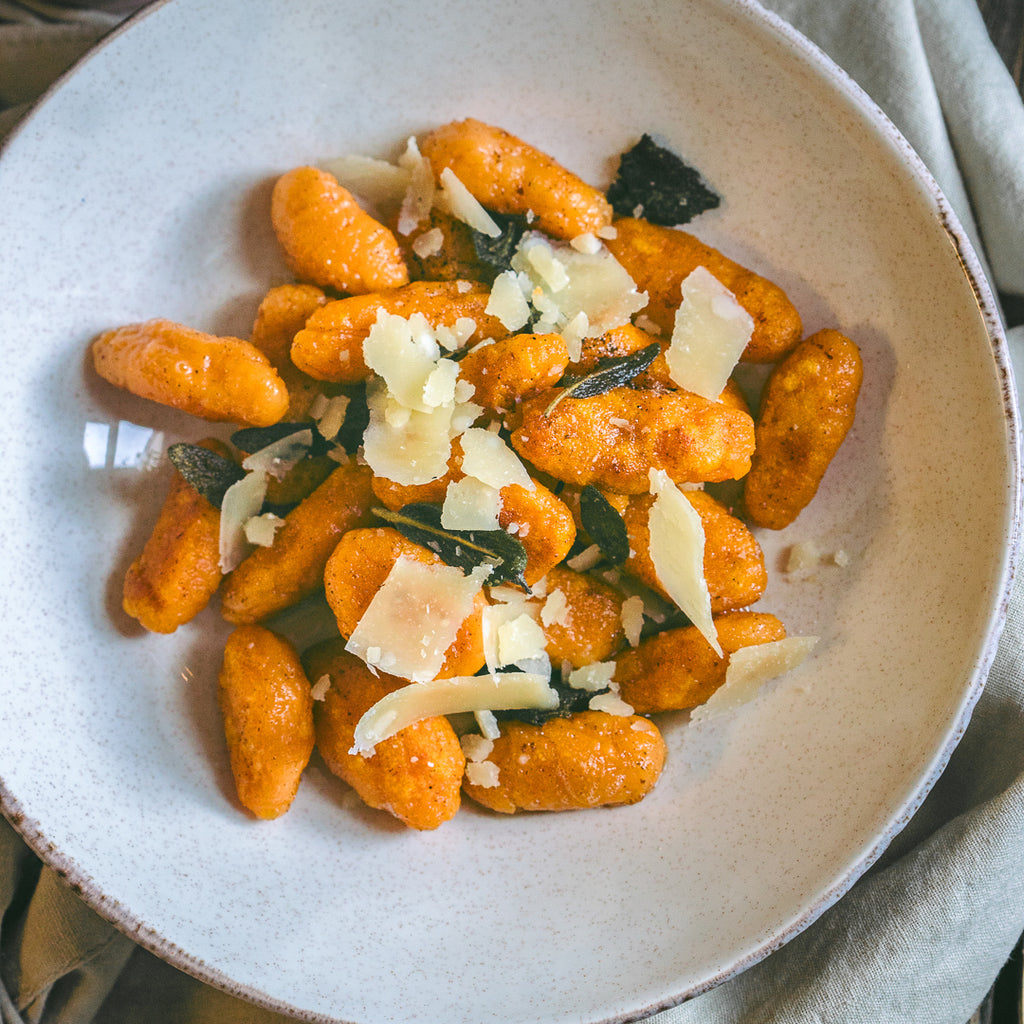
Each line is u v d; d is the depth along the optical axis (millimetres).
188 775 381
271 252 385
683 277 377
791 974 388
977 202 402
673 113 377
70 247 374
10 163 363
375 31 371
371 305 368
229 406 366
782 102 368
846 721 377
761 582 376
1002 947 384
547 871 383
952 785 402
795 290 383
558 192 373
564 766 371
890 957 383
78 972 392
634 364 367
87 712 378
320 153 383
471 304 369
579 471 365
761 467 378
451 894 381
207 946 366
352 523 374
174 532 376
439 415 361
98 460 383
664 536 365
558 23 370
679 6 361
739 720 385
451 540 363
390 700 361
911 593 375
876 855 364
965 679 362
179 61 365
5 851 396
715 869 378
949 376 369
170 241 381
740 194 380
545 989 371
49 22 414
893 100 397
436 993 372
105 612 383
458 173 374
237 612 378
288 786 372
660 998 364
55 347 376
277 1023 398
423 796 367
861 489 383
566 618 375
